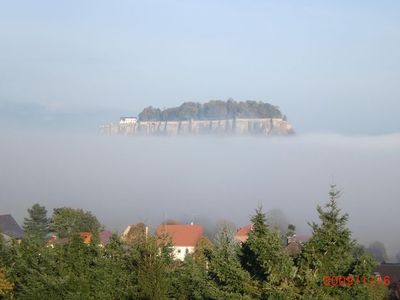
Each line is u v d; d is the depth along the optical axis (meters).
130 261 31.67
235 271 21.89
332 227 21.47
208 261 24.59
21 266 33.66
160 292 29.88
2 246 35.88
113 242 32.81
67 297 30.81
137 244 32.09
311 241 21.23
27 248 34.09
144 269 30.34
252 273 22.56
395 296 36.38
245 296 21.42
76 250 32.69
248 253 22.77
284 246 22.78
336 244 21.34
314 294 20.45
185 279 30.73
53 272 32.03
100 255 32.34
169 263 31.81
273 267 20.88
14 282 34.03
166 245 32.38
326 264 20.94
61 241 37.22
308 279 20.61
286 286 20.66
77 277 31.44
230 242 24.78
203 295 28.52
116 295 31.02
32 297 31.62
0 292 32.84
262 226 22.66
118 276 31.27
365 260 20.88
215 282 23.02
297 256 22.20
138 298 30.16
